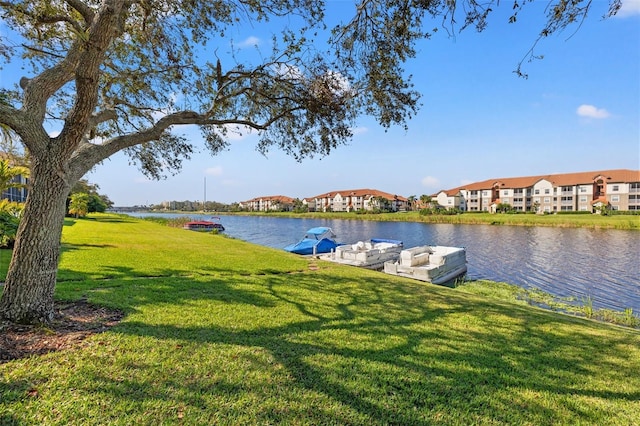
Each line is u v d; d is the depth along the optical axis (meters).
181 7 6.46
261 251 16.36
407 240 32.81
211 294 6.88
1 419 2.59
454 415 3.07
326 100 6.67
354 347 4.50
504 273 17.25
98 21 4.44
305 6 6.02
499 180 93.50
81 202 34.09
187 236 22.59
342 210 120.12
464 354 4.52
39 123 4.43
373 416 2.96
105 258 10.55
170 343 4.19
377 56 5.79
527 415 3.16
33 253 4.34
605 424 3.09
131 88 7.48
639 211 62.41
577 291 13.66
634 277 16.16
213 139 8.80
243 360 3.85
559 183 77.94
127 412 2.78
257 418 2.82
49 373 3.27
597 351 5.00
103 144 5.20
